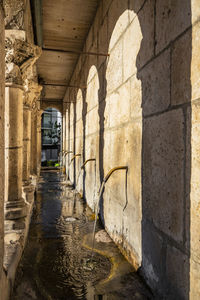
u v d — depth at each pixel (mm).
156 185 1793
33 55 2900
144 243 2010
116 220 2797
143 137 2043
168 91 1611
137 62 2178
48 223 3529
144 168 2021
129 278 2035
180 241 1470
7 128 2846
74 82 7324
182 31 1436
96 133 4000
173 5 1531
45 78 8477
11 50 2711
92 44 4457
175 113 1519
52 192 6012
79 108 6148
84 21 4508
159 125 1743
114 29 2951
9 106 2822
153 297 1764
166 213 1646
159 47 1740
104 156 3434
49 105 12258
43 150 24453
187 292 1396
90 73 4602
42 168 12109
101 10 3742
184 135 1422
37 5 3564
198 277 1294
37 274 2072
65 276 2049
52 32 4988
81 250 2600
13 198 2844
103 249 2646
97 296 1766
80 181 5723
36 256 2436
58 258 2387
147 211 1956
